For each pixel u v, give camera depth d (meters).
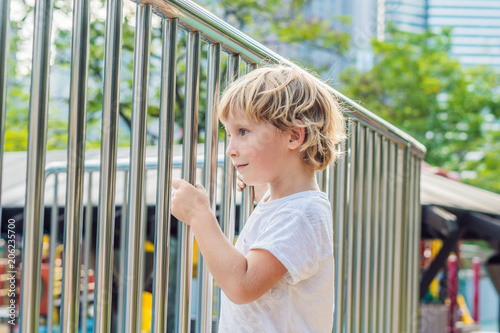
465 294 11.52
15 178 5.22
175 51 1.27
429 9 28.48
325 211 1.33
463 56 28.72
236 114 1.31
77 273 1.06
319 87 1.40
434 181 6.54
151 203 4.26
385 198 2.27
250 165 1.30
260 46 1.52
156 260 1.24
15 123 11.09
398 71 17.56
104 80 1.13
